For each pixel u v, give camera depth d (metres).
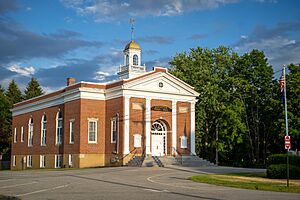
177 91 54.44
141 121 51.31
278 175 31.03
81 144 51.81
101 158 53.03
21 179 30.78
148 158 48.47
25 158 68.38
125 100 50.44
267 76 67.06
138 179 29.84
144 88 51.81
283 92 34.06
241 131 62.19
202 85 68.25
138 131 51.00
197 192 21.20
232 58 72.62
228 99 68.19
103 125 53.72
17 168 70.75
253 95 67.25
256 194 20.59
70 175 34.59
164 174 35.03
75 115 53.53
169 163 49.69
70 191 21.34
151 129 52.44
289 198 18.92
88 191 21.34
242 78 67.19
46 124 62.50
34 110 66.88
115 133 51.66
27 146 67.94
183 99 54.84
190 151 54.41
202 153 71.12
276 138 65.19
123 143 49.84
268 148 68.69
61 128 58.34
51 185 25.12
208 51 72.44
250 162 64.06
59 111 58.88
